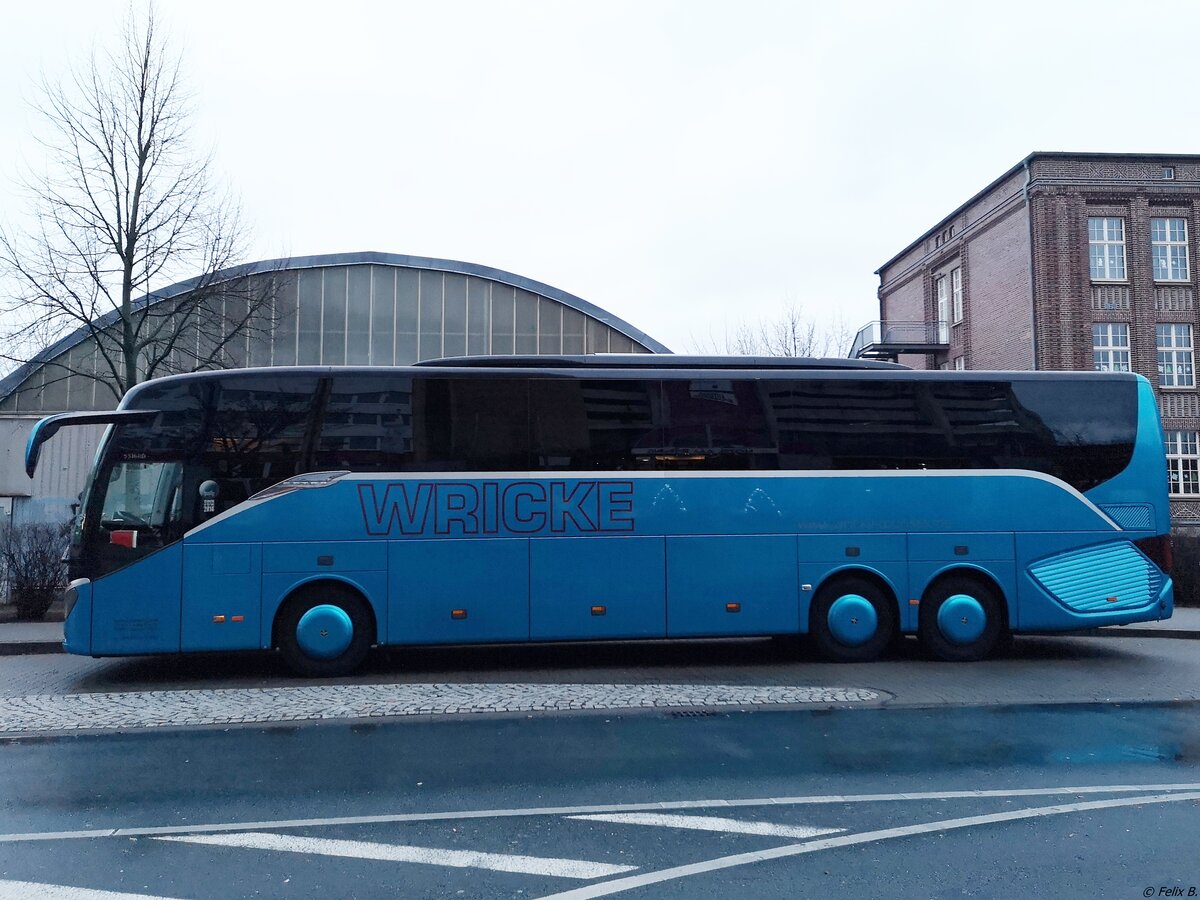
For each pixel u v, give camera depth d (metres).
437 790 6.11
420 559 10.83
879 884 4.45
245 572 10.56
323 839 5.14
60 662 12.42
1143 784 6.18
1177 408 30.88
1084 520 11.82
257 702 9.23
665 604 11.16
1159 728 7.98
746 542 11.35
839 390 11.75
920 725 8.10
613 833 5.22
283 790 6.14
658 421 11.42
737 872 4.62
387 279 26.50
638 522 11.21
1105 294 31.02
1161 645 13.58
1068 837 5.12
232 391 10.84
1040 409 11.99
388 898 4.32
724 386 11.60
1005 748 7.23
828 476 11.56
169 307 18.58
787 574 11.40
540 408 11.27
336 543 10.72
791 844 5.02
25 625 15.39
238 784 6.31
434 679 10.76
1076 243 30.98
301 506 10.72
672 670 11.34
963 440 11.81
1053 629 11.69
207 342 20.30
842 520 11.52
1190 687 10.02
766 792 6.02
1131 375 12.25
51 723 8.35
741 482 11.42
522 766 6.73
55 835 5.25
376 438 10.94
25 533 16.44
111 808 5.78
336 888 4.44
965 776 6.40
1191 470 30.75
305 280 26.06
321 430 10.88
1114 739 7.55
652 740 7.55
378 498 10.83
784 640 13.50
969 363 35.91
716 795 5.96
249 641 10.50
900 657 12.17
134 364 16.34
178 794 6.07
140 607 10.40
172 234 16.30
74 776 6.56
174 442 10.68
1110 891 4.35
